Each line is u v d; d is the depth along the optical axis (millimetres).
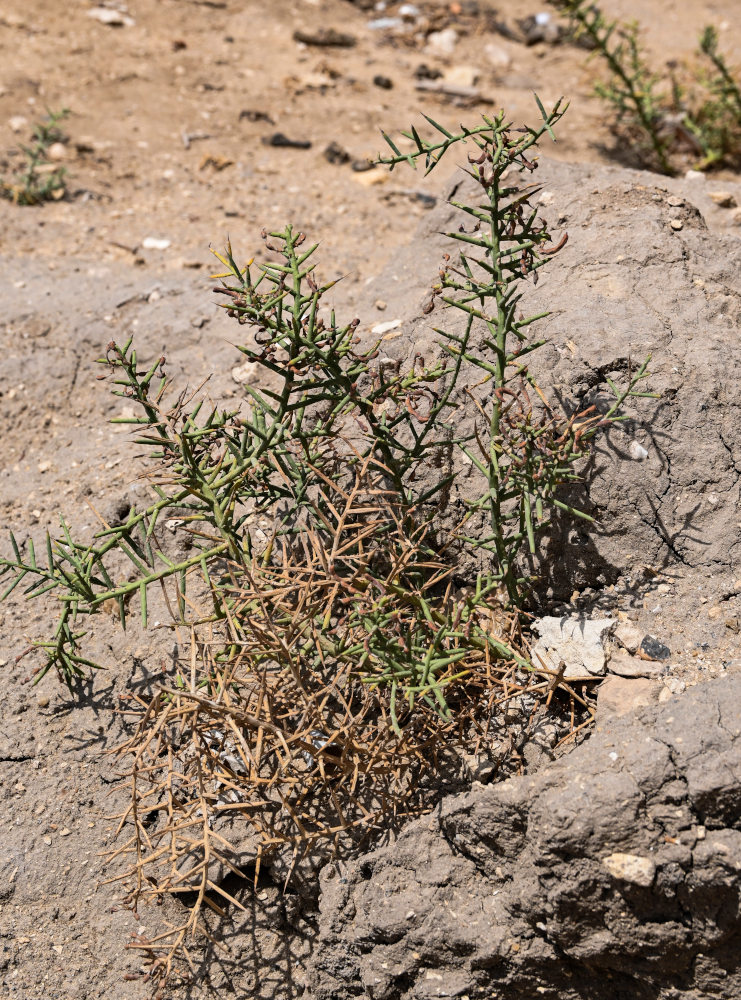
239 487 1408
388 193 2119
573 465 1423
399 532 1393
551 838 1284
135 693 1438
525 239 1350
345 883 1344
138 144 2258
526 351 1357
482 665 1352
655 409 1428
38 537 1542
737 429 1424
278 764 1382
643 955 1286
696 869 1268
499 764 1368
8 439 1650
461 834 1325
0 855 1384
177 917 1366
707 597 1399
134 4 2814
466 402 1470
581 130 2504
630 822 1276
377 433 1403
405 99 2557
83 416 1665
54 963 1354
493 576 1397
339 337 1379
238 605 1356
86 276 1820
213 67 2600
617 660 1382
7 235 1914
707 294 1501
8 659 1464
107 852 1312
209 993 1347
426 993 1319
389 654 1347
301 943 1358
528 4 3090
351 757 1349
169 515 1512
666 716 1307
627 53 2607
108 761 1416
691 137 2434
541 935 1307
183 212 2021
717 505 1413
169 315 1720
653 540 1417
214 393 1612
